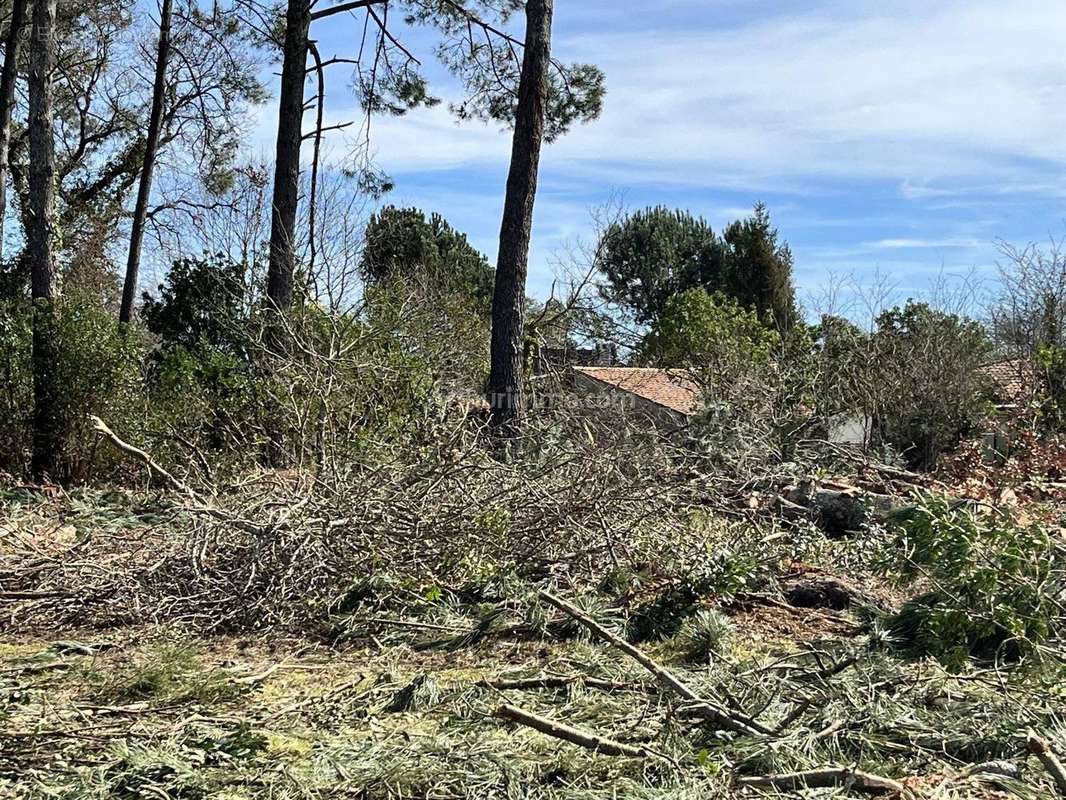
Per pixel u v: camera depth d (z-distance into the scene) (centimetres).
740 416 1138
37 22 1413
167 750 396
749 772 379
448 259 3909
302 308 1226
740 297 3953
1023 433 1369
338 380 968
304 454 833
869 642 540
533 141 1380
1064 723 411
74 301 1355
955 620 483
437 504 711
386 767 378
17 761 392
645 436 971
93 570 670
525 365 1488
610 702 459
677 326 2753
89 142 2773
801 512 888
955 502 604
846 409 1452
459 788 367
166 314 1572
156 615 618
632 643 591
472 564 680
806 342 1504
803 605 674
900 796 341
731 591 630
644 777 367
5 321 1268
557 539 705
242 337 1405
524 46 1382
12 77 1599
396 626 612
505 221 1374
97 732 427
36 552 717
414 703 467
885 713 423
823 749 400
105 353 1248
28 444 1247
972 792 345
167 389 1294
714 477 867
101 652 566
